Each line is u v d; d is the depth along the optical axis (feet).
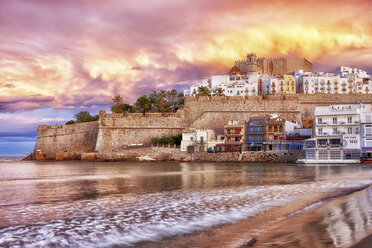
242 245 41.19
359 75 632.79
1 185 132.57
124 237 48.32
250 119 347.77
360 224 46.50
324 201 72.08
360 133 252.62
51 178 166.30
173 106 550.36
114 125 422.82
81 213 66.85
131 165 301.43
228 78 624.18
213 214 62.39
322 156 263.08
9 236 50.26
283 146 309.83
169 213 64.49
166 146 379.96
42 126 505.66
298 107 407.23
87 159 401.08
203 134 358.43
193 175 165.48
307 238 41.14
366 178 127.34
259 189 99.66
